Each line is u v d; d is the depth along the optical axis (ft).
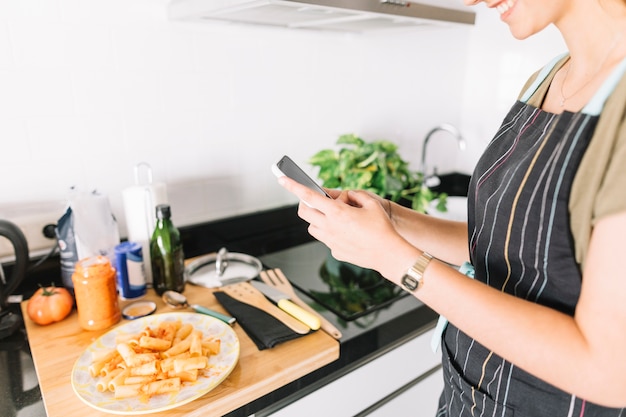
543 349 1.50
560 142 1.70
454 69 5.99
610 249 1.35
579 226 1.60
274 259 4.26
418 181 4.99
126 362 2.45
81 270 2.87
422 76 5.70
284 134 4.77
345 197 2.16
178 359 2.40
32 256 3.59
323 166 4.50
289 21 3.93
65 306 3.06
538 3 1.61
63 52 3.45
